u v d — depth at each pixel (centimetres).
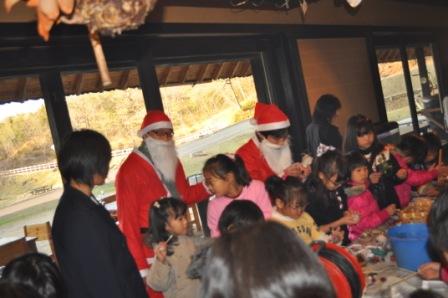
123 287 153
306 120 377
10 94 247
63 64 257
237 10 341
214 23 323
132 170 236
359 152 264
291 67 377
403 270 165
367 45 475
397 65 560
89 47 267
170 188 250
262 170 271
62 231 150
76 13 117
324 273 58
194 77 336
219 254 59
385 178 270
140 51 292
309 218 215
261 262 56
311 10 405
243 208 165
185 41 316
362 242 204
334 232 210
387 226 224
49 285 134
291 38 377
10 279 131
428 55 629
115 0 115
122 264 156
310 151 356
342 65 436
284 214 207
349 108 438
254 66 371
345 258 97
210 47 330
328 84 414
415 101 593
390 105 541
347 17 455
